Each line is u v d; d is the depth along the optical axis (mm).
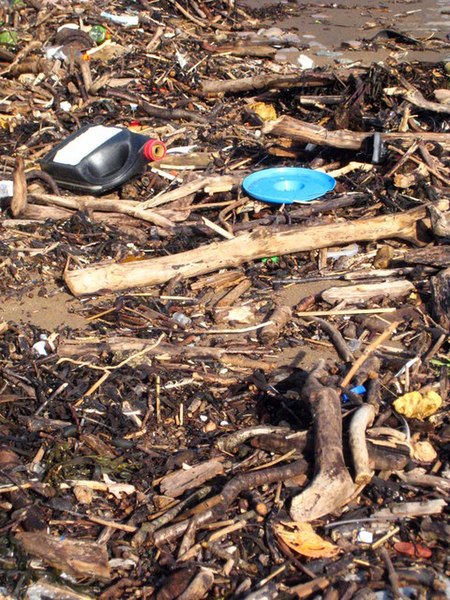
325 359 1904
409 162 2543
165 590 1415
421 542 1489
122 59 3725
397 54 4094
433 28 4668
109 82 3516
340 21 4812
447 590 1414
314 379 1695
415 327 1988
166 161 2752
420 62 3666
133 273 2125
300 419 1702
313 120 3072
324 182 2549
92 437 1685
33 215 2428
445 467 1607
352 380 1766
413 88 2875
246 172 2668
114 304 2076
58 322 2027
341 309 2064
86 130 2609
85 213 2439
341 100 3043
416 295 2105
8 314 2061
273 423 1722
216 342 1960
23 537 1493
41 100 3342
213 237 2361
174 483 1588
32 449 1677
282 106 3311
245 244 2201
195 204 2539
